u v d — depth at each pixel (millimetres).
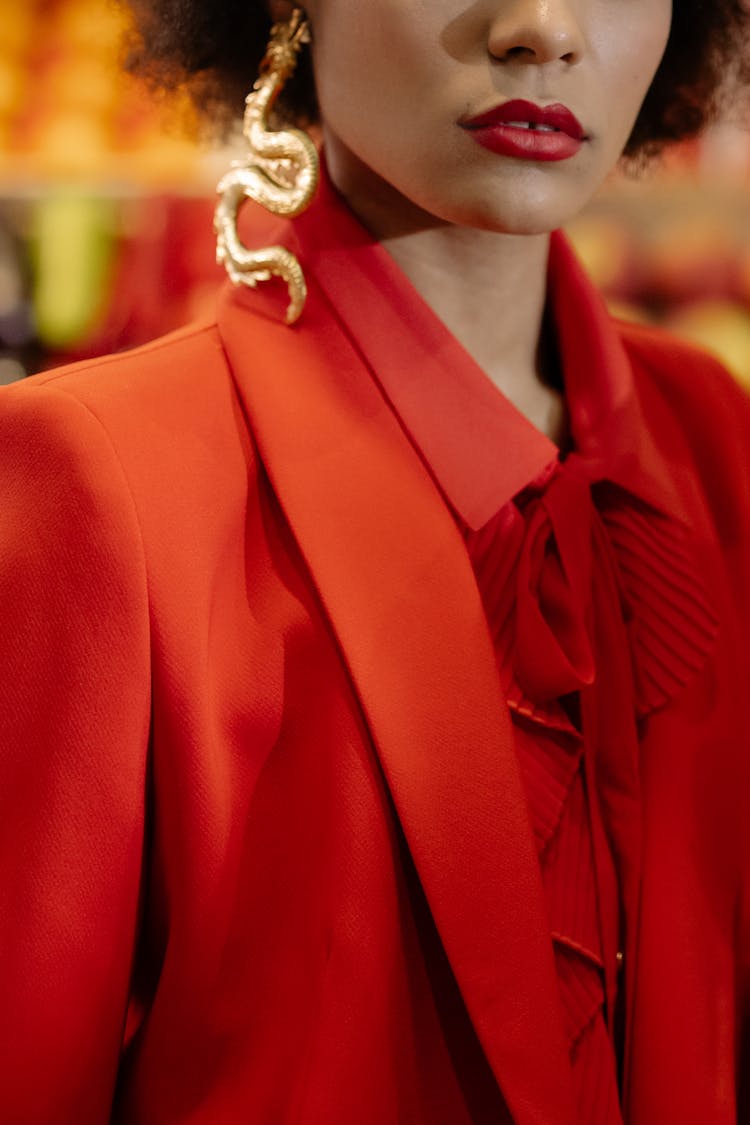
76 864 515
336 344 601
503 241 628
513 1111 528
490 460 599
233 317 600
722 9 738
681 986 642
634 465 671
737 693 693
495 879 539
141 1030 582
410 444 595
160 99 754
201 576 532
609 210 1514
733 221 1510
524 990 537
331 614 544
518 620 593
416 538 568
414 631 551
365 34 552
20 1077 513
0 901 520
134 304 1369
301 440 570
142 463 527
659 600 673
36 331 1361
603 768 641
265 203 593
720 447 765
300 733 555
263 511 573
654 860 652
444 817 535
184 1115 566
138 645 516
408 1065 555
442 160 548
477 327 651
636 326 825
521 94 531
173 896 545
